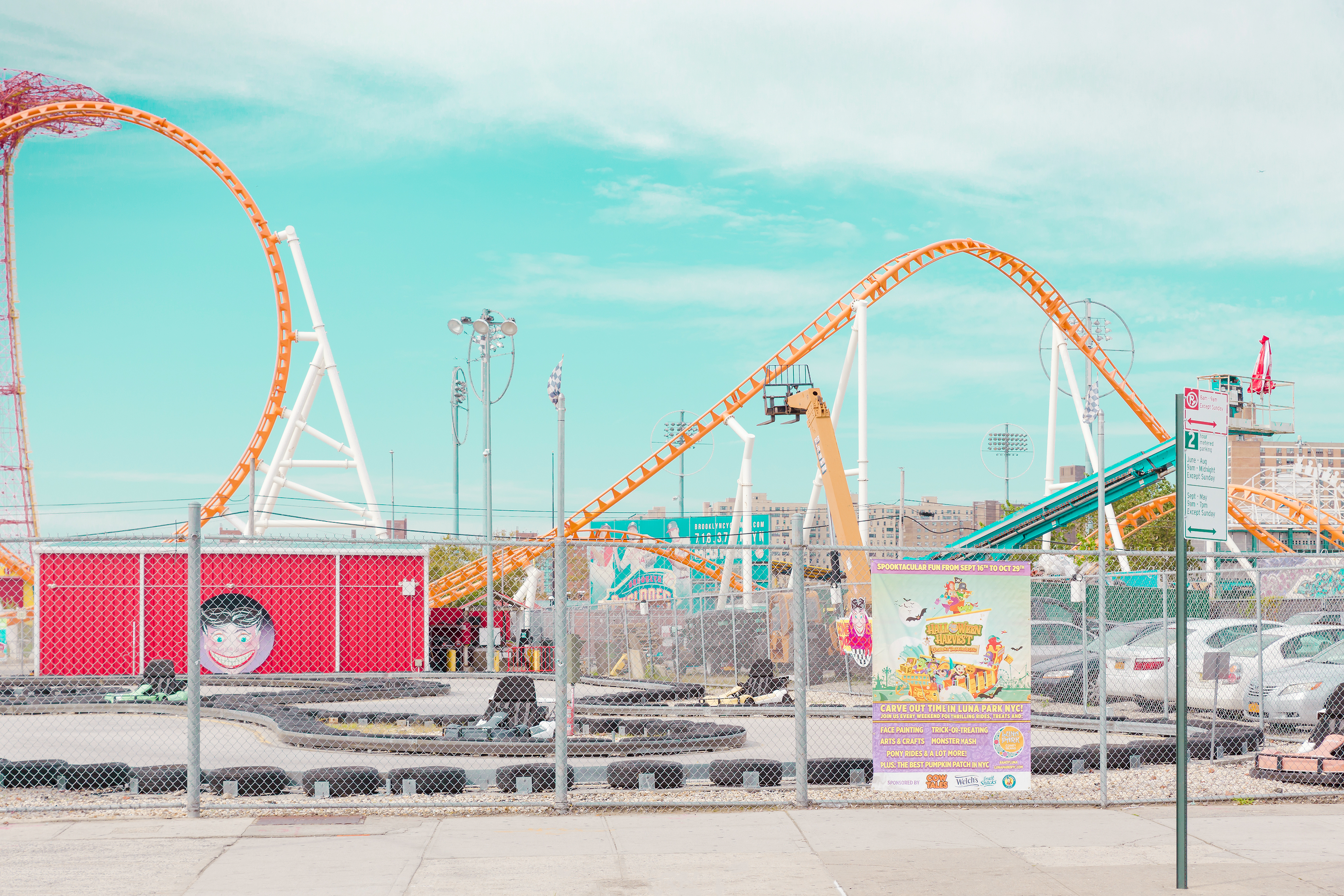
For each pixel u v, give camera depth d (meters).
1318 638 20.91
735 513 63.62
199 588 11.90
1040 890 9.04
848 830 11.12
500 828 11.21
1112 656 22.45
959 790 12.25
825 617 39.34
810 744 19.02
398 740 17.75
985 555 54.91
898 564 12.34
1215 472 10.02
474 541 12.88
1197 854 10.23
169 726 21.75
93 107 57.56
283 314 57.31
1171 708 21.59
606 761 17.14
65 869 9.53
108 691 27.69
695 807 12.20
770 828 11.23
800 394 47.94
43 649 33.62
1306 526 72.94
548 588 58.84
